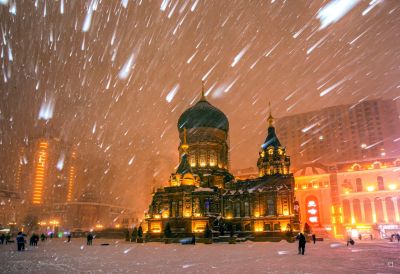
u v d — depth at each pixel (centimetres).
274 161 9038
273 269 2398
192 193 8325
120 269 2448
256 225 8250
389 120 15700
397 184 10119
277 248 5112
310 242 7138
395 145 15225
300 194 10938
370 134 15738
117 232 10394
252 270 2348
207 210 8262
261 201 8444
